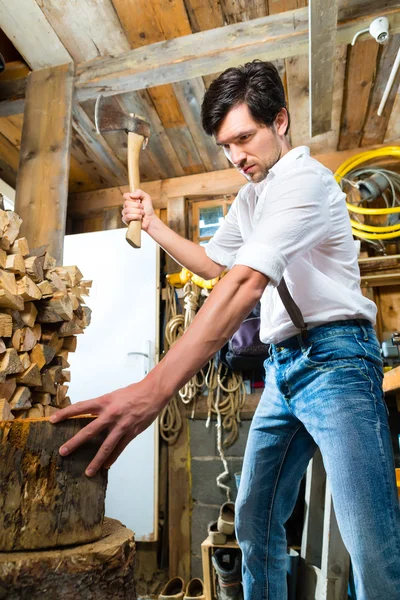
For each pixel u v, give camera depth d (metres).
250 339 2.40
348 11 1.93
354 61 2.32
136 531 2.47
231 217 1.48
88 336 2.83
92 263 2.97
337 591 1.50
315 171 0.93
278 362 1.13
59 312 1.57
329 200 0.98
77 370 2.77
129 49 2.27
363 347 1.00
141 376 2.69
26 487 0.76
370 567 0.85
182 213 3.21
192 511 2.62
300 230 0.83
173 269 3.08
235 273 0.77
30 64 2.34
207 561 2.13
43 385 1.56
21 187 2.16
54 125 2.22
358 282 1.11
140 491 2.53
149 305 2.83
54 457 0.78
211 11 2.10
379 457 0.90
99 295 2.90
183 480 2.66
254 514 1.22
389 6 1.89
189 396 2.69
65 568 0.73
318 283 1.02
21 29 2.15
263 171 1.14
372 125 2.81
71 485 0.79
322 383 0.99
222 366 2.76
